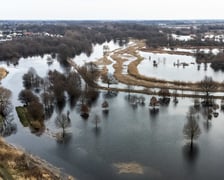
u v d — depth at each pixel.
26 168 90.88
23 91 155.00
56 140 115.88
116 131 123.25
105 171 93.31
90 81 195.75
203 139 115.25
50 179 86.38
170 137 117.19
